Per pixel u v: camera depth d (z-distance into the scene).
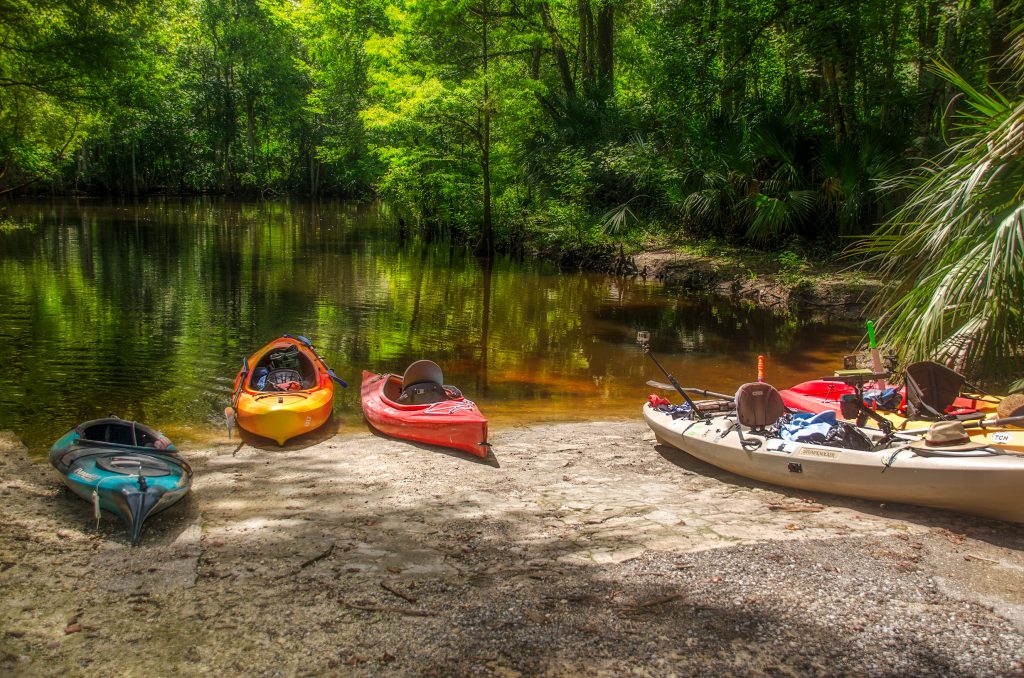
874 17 18.89
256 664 3.97
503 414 9.45
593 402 10.05
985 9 17.20
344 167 57.00
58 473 6.28
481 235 27.78
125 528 5.70
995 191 7.32
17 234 28.16
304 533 5.64
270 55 55.59
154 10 19.28
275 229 34.59
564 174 25.75
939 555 5.23
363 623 4.36
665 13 24.92
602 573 4.96
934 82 19.61
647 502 6.34
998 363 7.38
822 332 15.07
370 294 18.09
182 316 14.55
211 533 5.64
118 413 8.80
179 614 4.46
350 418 9.15
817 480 6.32
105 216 37.69
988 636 4.24
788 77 22.48
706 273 20.52
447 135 27.02
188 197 57.88
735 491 6.65
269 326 13.96
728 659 4.01
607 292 19.64
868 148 18.42
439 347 12.98
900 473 5.85
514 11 27.86
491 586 4.79
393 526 5.79
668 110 24.22
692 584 4.79
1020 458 5.48
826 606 4.54
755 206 20.59
